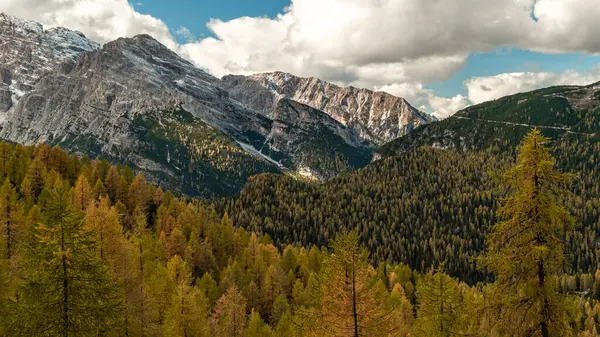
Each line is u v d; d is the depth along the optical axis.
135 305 41.25
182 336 43.19
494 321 21.48
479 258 22.09
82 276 21.12
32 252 21.17
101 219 45.50
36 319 19.94
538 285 20.36
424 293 34.28
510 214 21.38
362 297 20.88
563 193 20.38
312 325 22.06
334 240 21.75
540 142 20.45
